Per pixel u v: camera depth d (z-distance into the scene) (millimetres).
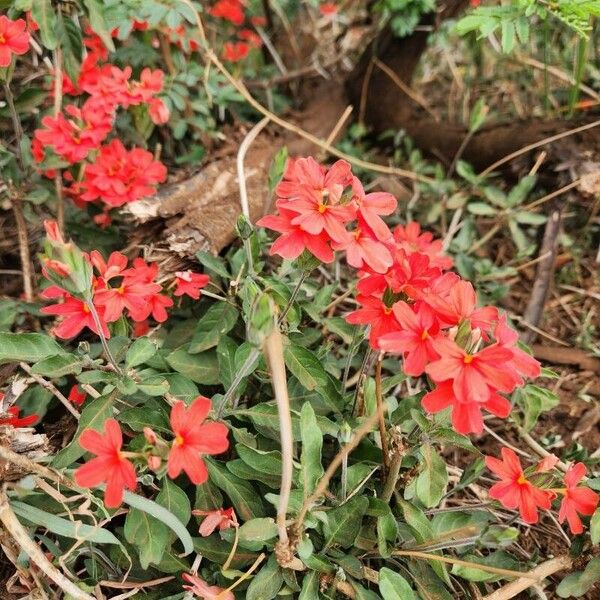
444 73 1224
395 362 771
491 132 981
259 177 852
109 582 620
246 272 724
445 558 604
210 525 605
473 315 574
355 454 661
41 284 784
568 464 651
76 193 815
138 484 650
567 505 591
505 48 750
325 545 617
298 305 686
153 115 822
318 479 604
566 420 807
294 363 646
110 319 618
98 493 644
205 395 716
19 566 618
